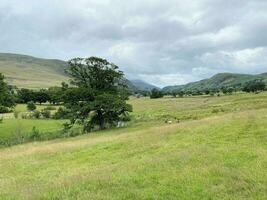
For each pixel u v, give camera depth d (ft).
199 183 48.88
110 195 44.39
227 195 43.62
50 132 243.40
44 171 78.95
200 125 129.90
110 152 96.63
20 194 48.34
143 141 108.47
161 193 45.06
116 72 248.93
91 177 54.75
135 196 43.91
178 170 57.06
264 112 158.30
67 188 48.65
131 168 61.36
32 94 589.73
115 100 231.50
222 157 65.41
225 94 600.39
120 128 215.10
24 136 231.50
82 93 234.79
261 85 620.90
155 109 392.68
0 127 305.94
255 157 64.13
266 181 48.21
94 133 203.10
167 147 89.04
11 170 88.63
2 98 254.47
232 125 117.19
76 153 104.83
